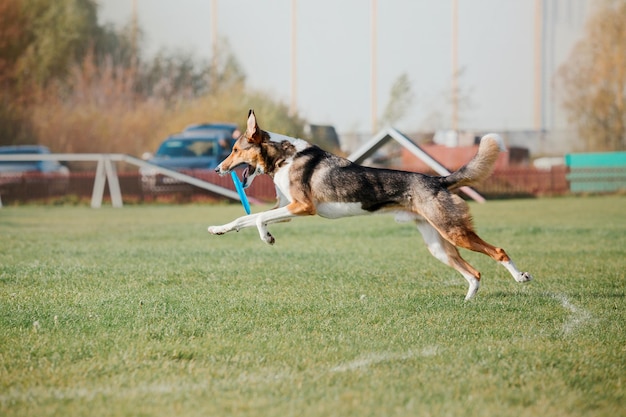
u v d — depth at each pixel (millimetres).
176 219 21938
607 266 11344
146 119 42844
